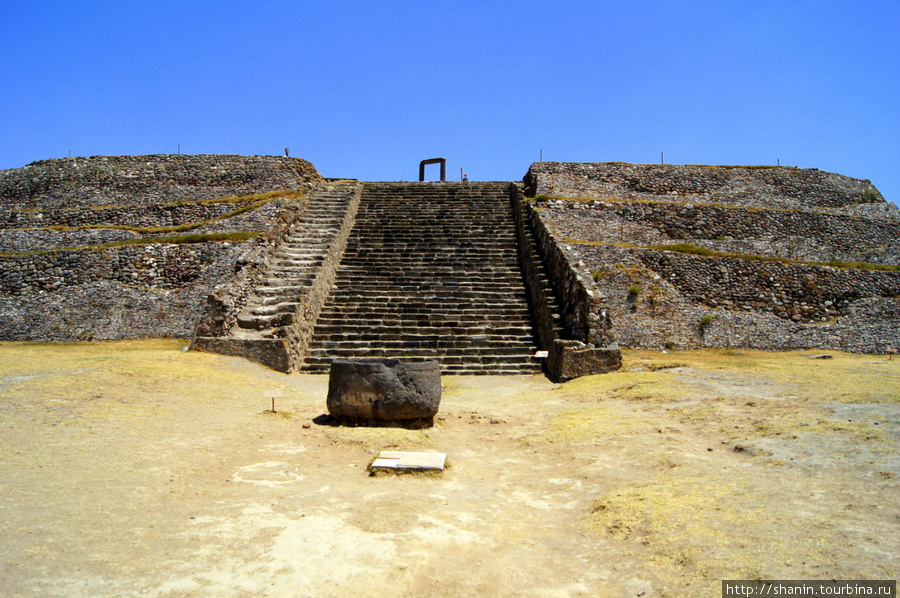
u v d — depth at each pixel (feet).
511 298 65.46
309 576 16.05
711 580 14.65
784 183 103.19
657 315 71.77
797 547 15.65
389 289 66.64
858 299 77.05
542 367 54.80
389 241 77.36
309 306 58.34
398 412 33.58
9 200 98.43
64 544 16.89
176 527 18.74
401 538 18.57
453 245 76.38
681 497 20.34
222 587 15.29
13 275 74.43
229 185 98.84
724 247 85.66
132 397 35.19
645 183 101.04
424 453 27.55
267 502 21.42
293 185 98.12
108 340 69.05
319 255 66.08
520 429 34.63
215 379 42.98
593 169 102.63
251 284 58.70
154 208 91.25
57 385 35.70
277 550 17.43
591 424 33.12
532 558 17.51
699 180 102.58
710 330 71.41
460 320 61.41
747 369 47.39
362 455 28.09
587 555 17.60
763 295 76.13
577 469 26.08
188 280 74.49
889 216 97.40
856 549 15.12
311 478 24.63
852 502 18.25
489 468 27.58
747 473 22.34
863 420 27.25
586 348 50.72
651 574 15.74
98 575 15.48
